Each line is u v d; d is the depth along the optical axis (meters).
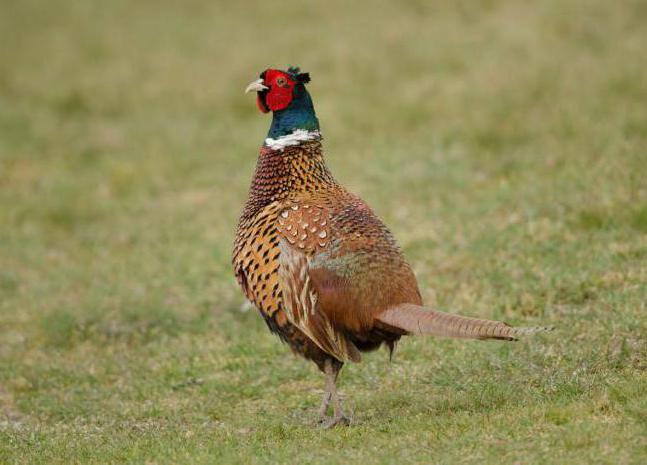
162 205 39.94
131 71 56.59
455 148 40.50
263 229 19.67
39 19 67.88
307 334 19.20
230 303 29.70
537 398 19.53
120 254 35.41
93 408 23.55
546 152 37.56
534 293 25.94
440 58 51.62
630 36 50.25
